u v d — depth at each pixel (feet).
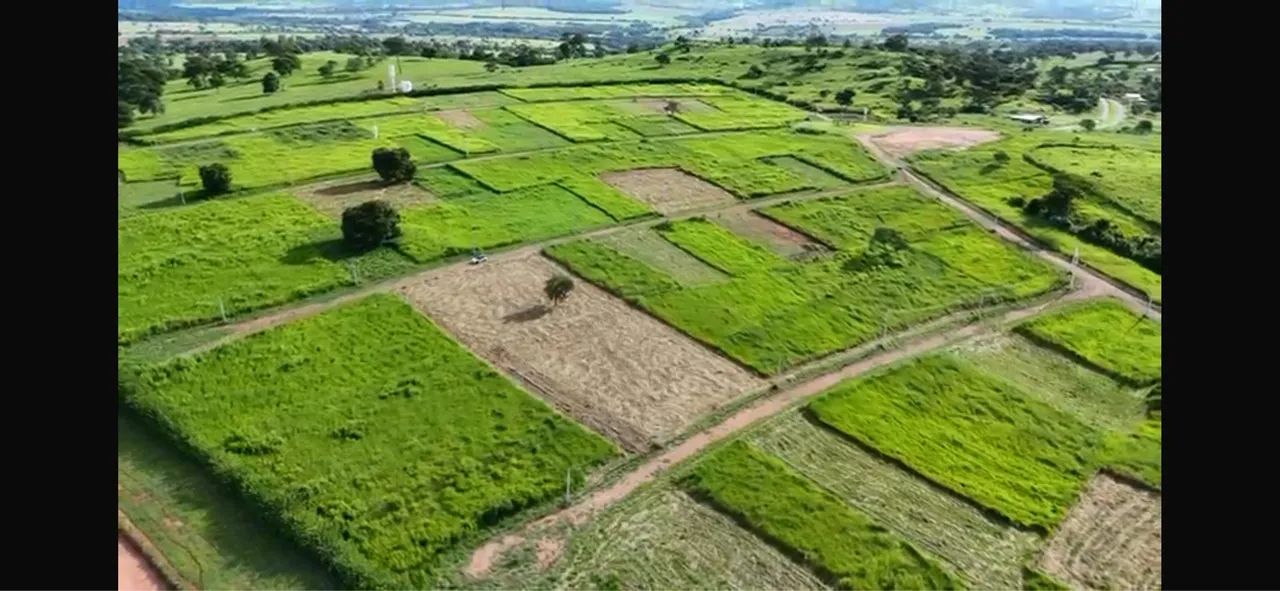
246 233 200.95
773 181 262.67
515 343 160.25
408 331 159.02
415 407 136.77
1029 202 246.88
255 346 151.43
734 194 251.80
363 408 135.95
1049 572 111.65
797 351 163.84
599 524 115.55
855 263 204.03
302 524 110.22
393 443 127.95
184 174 241.96
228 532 110.73
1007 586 108.58
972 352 166.81
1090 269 211.61
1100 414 149.59
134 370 140.67
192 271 180.04
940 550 114.11
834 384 153.17
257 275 179.52
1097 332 176.55
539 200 235.20
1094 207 249.55
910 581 107.86
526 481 121.49
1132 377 160.66
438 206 225.35
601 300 179.22
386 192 236.02
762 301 182.50
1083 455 135.74
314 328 158.30
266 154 262.88
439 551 109.09
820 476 127.44
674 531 114.83
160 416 130.21
